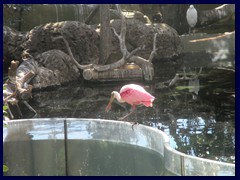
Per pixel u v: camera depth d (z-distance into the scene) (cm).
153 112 770
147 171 505
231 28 1620
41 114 770
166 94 909
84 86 1005
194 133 648
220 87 962
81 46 1141
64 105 835
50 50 1070
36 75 946
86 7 1473
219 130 658
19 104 804
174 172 464
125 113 771
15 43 1173
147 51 1255
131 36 1240
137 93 577
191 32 1596
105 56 1112
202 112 766
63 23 1148
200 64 1268
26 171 512
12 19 1341
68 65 1037
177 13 1589
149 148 523
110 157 543
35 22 1394
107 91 955
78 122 585
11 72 776
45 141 578
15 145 570
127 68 1034
